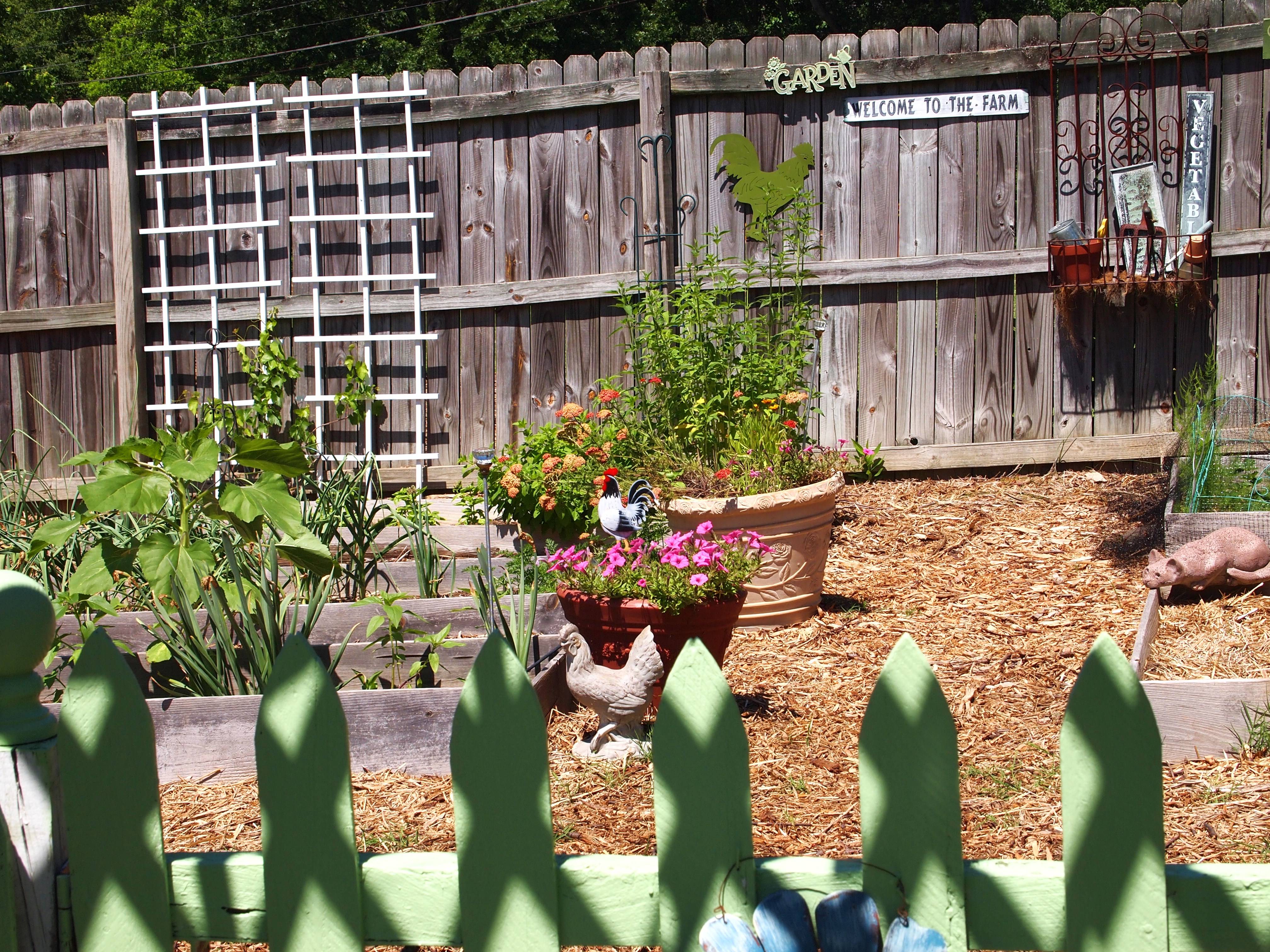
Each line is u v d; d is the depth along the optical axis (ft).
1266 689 10.05
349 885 5.27
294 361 22.88
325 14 66.90
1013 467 22.03
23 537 15.75
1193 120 20.77
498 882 5.17
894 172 21.76
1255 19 20.49
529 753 5.08
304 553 12.00
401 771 10.73
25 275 23.77
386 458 22.93
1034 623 14.55
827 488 15.12
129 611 13.96
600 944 5.18
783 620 15.17
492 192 22.79
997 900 4.90
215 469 11.27
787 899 4.86
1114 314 21.52
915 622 14.98
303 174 23.22
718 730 4.96
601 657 12.33
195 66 72.84
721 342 20.03
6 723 5.39
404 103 22.66
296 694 5.24
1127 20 20.84
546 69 22.20
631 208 22.26
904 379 22.18
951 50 21.30
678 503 15.10
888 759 4.90
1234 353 21.27
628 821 9.25
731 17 63.16
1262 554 14.24
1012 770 9.96
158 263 23.67
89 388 23.89
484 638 13.42
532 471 18.20
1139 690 4.67
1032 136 21.40
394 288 23.21
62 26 91.97
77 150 23.41
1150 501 19.31
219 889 5.43
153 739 5.36
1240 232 20.90
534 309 22.86
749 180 21.91
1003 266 21.56
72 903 5.49
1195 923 4.78
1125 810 4.73
